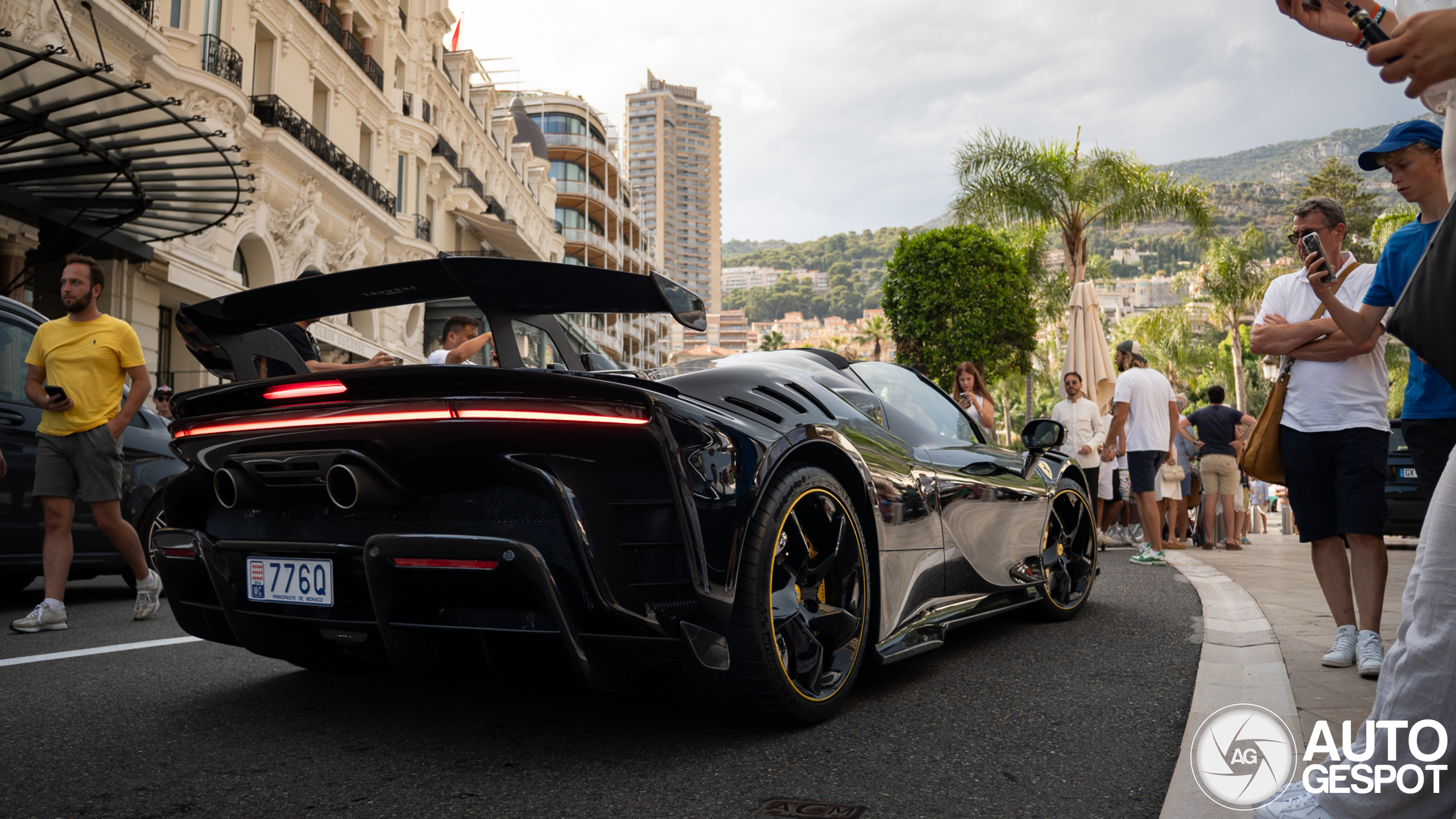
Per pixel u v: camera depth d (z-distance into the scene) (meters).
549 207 45.41
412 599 2.17
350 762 2.11
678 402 2.13
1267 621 3.70
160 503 5.28
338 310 2.70
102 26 12.46
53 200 10.03
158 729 2.40
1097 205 17.88
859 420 2.82
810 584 2.44
